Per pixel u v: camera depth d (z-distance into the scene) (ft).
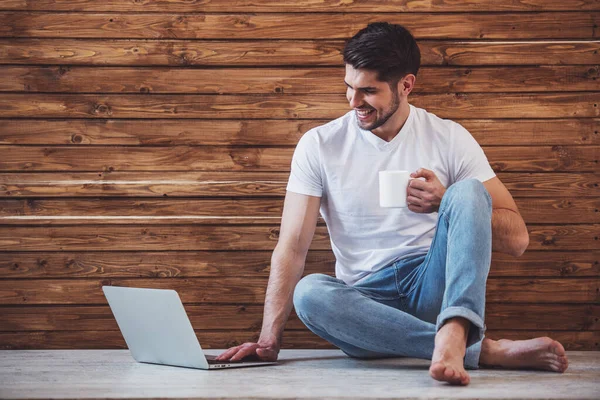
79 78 8.93
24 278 8.91
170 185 8.95
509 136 8.94
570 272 8.92
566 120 8.94
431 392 5.52
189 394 5.49
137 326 7.16
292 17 8.92
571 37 8.89
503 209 7.43
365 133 7.87
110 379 6.28
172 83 8.95
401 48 7.39
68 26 8.90
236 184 8.96
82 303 8.93
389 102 7.43
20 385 5.97
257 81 8.95
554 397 5.34
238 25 8.93
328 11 8.91
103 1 8.92
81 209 8.93
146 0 8.92
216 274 8.96
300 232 7.90
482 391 5.57
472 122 8.94
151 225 8.95
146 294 6.81
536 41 8.91
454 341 5.87
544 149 8.94
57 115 8.94
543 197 8.95
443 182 7.83
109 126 8.95
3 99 8.91
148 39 8.95
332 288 6.85
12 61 8.90
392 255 7.64
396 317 6.70
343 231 7.91
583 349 8.89
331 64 8.93
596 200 8.93
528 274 8.92
